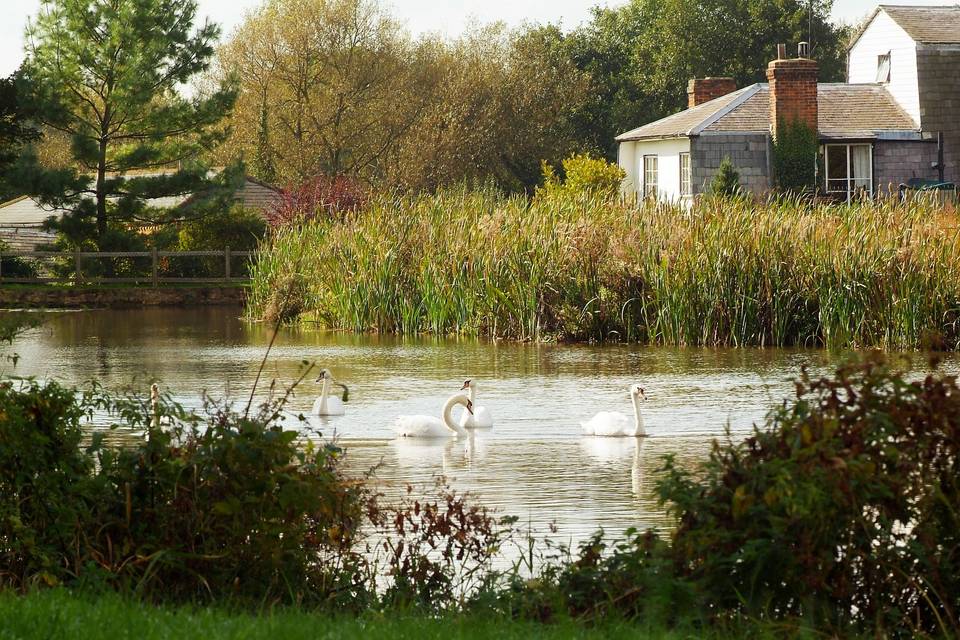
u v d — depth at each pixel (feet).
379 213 129.08
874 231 101.71
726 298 103.91
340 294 126.31
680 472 28.78
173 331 125.39
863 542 26.30
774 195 162.71
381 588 33.65
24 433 30.32
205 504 30.58
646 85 300.20
